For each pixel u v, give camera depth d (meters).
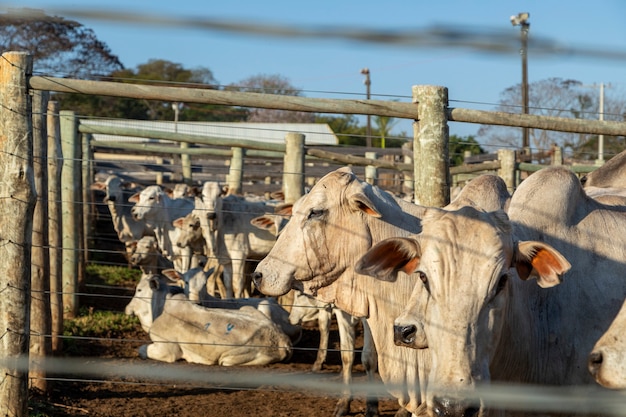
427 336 3.29
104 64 21.25
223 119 40.69
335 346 8.51
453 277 3.21
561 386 3.85
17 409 4.77
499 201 4.27
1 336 4.78
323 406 6.44
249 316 7.75
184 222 10.78
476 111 5.11
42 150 6.33
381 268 3.50
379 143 37.03
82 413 5.86
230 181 12.84
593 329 3.86
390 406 6.62
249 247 10.84
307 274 4.78
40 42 19.44
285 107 4.93
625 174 5.08
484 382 3.16
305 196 4.88
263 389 6.82
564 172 4.07
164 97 4.83
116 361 7.48
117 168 16.42
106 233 15.80
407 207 4.84
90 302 10.19
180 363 7.70
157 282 8.52
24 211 4.82
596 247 3.98
